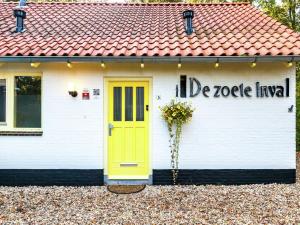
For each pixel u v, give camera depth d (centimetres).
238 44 732
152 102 743
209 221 525
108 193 679
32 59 693
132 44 750
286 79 734
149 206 596
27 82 757
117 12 1044
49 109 741
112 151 763
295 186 718
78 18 962
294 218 537
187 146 742
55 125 742
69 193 680
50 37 802
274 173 739
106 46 734
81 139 745
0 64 734
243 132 740
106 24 909
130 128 762
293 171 739
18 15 855
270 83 735
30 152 743
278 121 736
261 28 836
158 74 739
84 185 745
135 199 637
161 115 739
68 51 704
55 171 745
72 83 736
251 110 737
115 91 762
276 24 857
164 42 761
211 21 927
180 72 738
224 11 1032
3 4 1109
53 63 737
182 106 722
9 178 743
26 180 743
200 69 738
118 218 541
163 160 744
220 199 632
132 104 760
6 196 659
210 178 742
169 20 959
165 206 595
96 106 743
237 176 740
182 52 696
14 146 742
